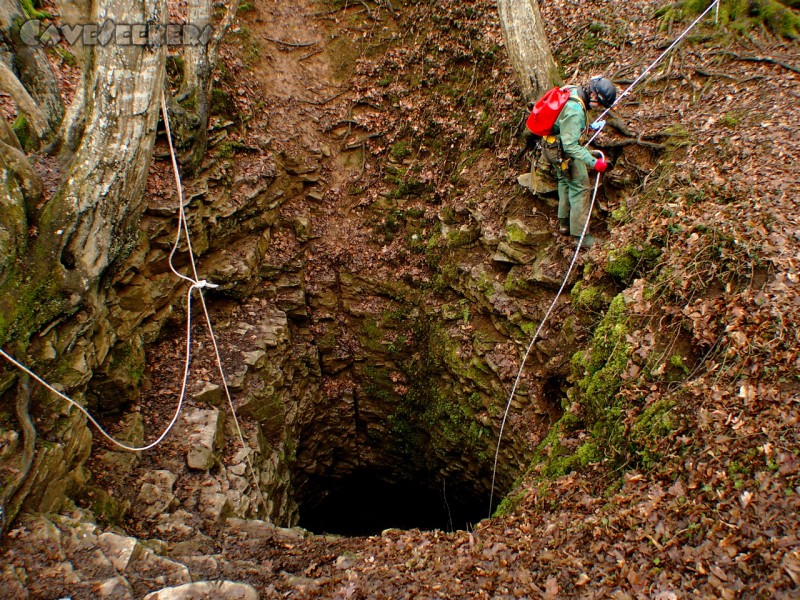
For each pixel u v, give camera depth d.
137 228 6.14
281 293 10.10
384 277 10.41
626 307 5.65
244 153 9.69
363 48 11.16
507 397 8.02
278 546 5.18
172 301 7.83
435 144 10.10
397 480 12.16
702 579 3.25
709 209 5.64
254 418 7.98
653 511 3.86
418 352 10.39
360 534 12.94
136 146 5.41
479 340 8.70
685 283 5.12
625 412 5.01
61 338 5.31
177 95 8.23
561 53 9.07
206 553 4.98
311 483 11.41
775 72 6.99
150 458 6.10
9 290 4.83
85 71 5.23
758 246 4.82
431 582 4.15
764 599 2.96
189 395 7.18
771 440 3.65
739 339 4.33
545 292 7.75
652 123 7.13
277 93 10.71
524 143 8.42
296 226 10.38
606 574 3.62
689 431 4.23
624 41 8.55
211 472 6.32
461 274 9.22
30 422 4.67
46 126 6.60
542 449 6.52
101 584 4.03
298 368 10.06
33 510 4.49
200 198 8.28
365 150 10.76
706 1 7.95
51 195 5.46
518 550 4.29
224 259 8.95
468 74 9.95
